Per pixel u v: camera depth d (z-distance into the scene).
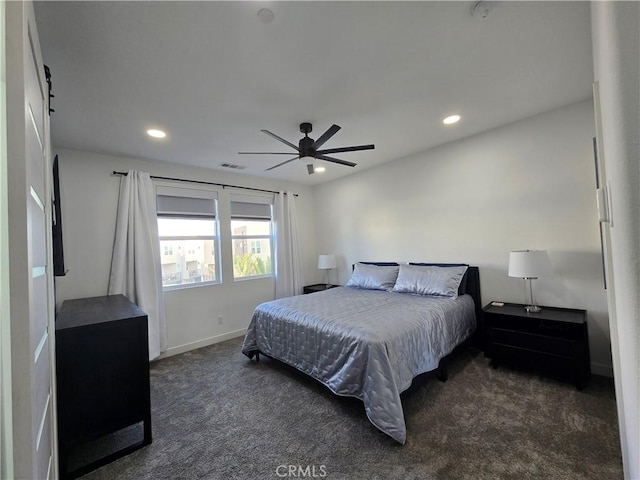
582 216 2.64
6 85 0.64
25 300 0.64
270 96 2.21
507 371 2.71
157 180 3.67
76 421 1.69
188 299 3.85
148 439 1.90
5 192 0.62
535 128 2.86
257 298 4.59
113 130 2.68
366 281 3.96
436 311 2.65
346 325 2.27
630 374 0.67
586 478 1.47
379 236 4.38
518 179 2.99
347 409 2.22
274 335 2.89
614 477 1.47
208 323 4.02
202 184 4.07
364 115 2.60
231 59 1.77
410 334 2.21
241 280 4.41
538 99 2.48
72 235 3.05
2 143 0.63
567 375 2.38
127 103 2.23
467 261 3.41
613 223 0.80
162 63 1.78
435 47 1.74
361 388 2.01
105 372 1.80
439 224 3.66
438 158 3.63
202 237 4.09
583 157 2.61
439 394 2.33
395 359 2.00
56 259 2.06
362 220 4.62
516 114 2.77
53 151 2.96
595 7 0.98
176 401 2.44
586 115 2.58
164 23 1.46
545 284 2.85
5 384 0.60
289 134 2.92
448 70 1.98
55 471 1.19
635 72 0.44
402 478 1.54
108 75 1.87
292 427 2.02
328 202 5.17
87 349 1.75
